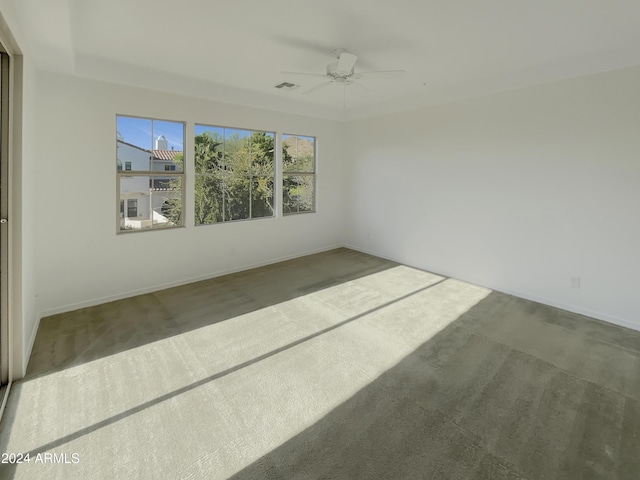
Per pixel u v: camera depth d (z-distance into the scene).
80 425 2.07
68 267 3.72
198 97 4.54
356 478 1.73
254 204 5.49
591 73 3.50
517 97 4.09
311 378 2.58
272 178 5.70
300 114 5.79
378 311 3.82
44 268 3.56
